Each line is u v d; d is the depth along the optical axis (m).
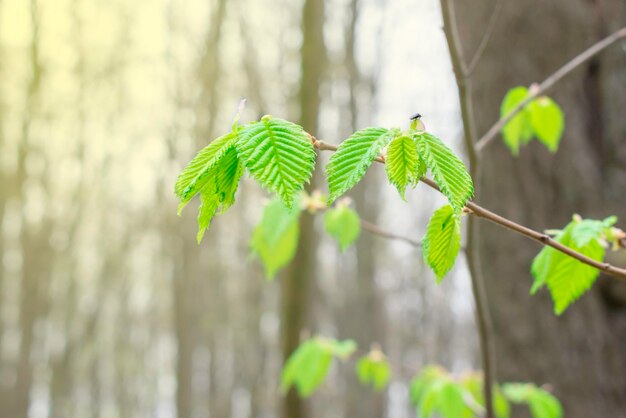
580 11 2.62
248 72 14.07
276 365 21.36
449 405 2.24
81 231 21.83
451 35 1.50
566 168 2.62
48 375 21.27
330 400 20.33
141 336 25.95
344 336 19.20
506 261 2.73
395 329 22.69
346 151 0.82
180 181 0.87
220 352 22.92
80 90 19.31
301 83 5.25
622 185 2.53
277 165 0.78
